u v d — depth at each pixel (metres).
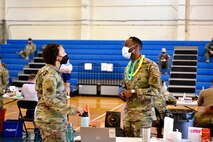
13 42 16.36
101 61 14.72
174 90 12.72
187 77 13.27
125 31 15.59
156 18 15.27
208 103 5.05
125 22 15.55
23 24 16.52
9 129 6.60
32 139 6.36
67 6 16.02
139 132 3.33
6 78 6.63
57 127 2.97
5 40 16.58
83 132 2.73
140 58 3.40
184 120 4.69
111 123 3.81
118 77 14.05
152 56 14.48
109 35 15.76
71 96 13.20
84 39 15.66
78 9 15.92
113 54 14.94
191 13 14.90
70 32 16.08
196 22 14.86
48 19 16.23
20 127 6.60
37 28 16.42
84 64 14.39
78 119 8.12
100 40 15.45
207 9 14.77
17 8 16.55
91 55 14.98
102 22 15.77
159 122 5.29
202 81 13.16
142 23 15.41
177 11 15.04
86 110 3.44
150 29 15.37
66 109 2.91
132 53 3.39
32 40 15.96
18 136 6.56
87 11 15.58
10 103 10.99
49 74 2.95
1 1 16.66
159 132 5.36
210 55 13.73
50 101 2.88
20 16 16.53
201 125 3.94
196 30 14.91
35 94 6.38
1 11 16.66
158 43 14.89
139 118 3.32
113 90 13.35
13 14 16.61
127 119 3.41
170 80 13.06
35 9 16.36
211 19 14.74
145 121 3.34
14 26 16.62
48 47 3.03
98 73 14.23
